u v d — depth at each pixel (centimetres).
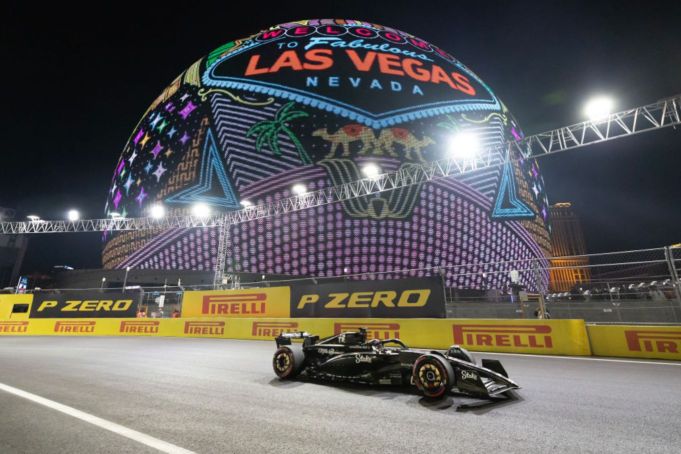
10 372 777
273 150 6769
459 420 426
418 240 6347
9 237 9731
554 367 785
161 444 356
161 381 674
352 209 6372
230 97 7344
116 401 528
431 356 523
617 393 550
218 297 1780
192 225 4053
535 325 1021
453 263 6397
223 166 6819
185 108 7756
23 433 391
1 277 9469
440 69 8062
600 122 2164
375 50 7975
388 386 610
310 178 6569
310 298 1502
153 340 1562
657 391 559
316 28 8656
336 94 7181
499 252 6925
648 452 329
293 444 354
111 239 8219
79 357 1012
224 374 742
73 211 4094
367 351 602
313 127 6894
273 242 6328
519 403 496
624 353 916
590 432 381
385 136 6862
